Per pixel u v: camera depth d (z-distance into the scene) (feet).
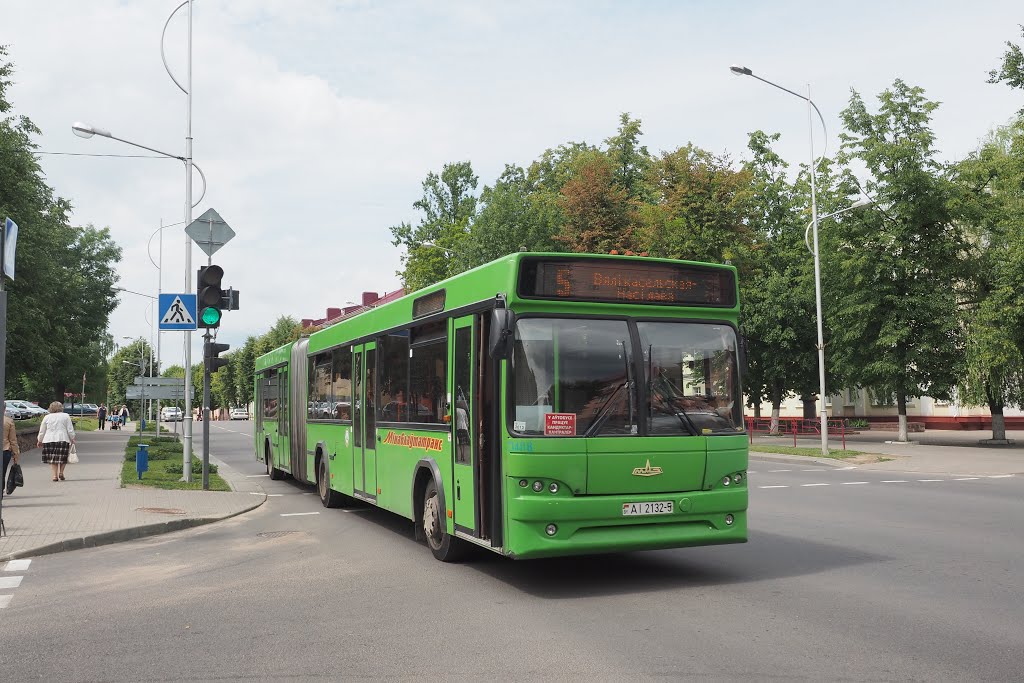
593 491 25.89
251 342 387.14
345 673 18.26
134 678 18.33
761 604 23.88
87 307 181.88
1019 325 97.30
